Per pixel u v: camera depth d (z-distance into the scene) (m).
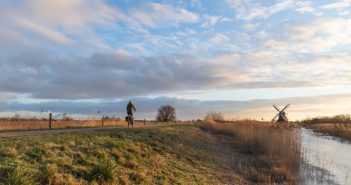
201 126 42.47
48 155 12.30
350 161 26.61
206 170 19.12
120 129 23.98
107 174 11.93
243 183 17.73
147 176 13.90
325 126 60.84
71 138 15.78
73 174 11.58
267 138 27.39
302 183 18.70
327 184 18.67
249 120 40.47
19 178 9.49
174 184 14.35
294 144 25.41
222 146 29.14
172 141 23.45
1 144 12.59
